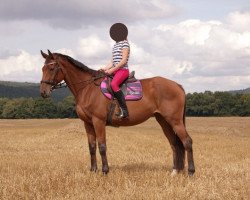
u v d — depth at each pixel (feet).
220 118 250.37
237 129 157.99
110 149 67.82
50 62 32.42
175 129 32.32
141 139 88.12
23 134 110.73
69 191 26.63
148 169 36.42
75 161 47.91
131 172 33.42
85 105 32.19
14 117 321.73
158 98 32.30
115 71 31.78
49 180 29.53
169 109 32.19
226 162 49.83
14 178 30.55
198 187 26.71
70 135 90.89
